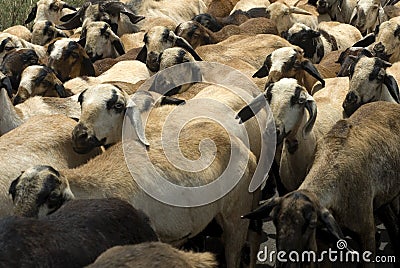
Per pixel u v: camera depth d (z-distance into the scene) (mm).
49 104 11898
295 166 11281
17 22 21672
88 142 10484
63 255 7418
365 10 19703
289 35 16406
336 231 8898
